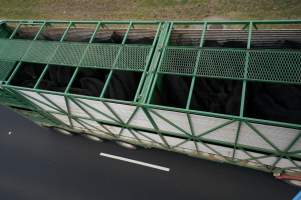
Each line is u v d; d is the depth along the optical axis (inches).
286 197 436.5
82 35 440.5
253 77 303.7
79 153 543.5
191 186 470.9
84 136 556.4
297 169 373.7
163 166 496.7
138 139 441.1
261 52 312.3
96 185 504.4
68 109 391.5
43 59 385.7
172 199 466.9
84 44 381.1
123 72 368.8
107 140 540.1
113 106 334.0
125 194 486.3
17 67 388.8
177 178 482.0
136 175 499.5
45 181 526.9
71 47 384.2
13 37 465.4
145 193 481.1
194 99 342.0
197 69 325.1
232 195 451.2
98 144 544.4
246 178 459.8
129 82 365.7
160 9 647.1
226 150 372.5
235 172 467.8
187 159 494.6
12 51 406.3
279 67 301.7
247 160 392.5
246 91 321.1
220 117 284.0
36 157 557.6
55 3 741.3
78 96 334.3
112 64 356.8
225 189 457.7
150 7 657.6
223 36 374.6
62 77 399.9
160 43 352.8
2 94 400.5
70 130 531.8
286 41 348.8
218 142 350.6
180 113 303.7
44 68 413.1
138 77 379.2
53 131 580.7
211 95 343.0
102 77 395.9
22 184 530.9
